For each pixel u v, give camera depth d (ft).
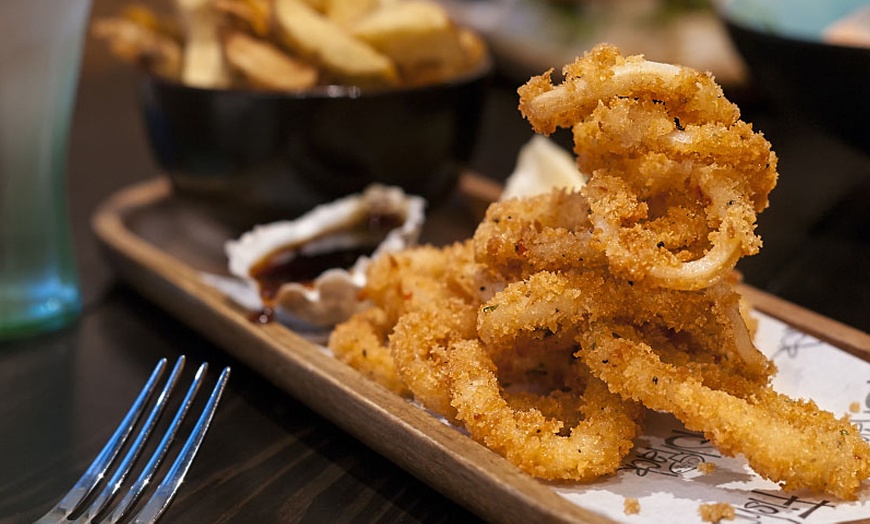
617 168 1.30
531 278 1.28
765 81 1.81
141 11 1.84
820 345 1.38
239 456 1.32
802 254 1.69
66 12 1.52
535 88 1.28
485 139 2.21
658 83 1.24
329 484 1.29
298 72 1.70
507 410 1.24
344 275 1.47
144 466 1.30
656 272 1.22
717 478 1.22
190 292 1.51
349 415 1.30
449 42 1.73
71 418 1.40
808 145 1.99
